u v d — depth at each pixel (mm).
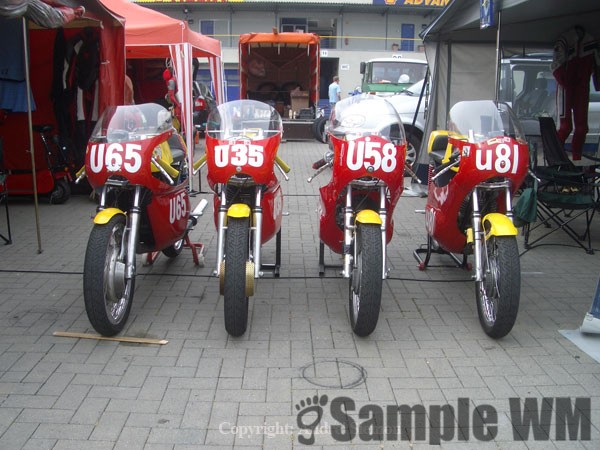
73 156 9070
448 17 8523
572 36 8375
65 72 8914
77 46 8805
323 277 5848
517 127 4676
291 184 10633
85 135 9078
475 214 4484
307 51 17344
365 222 4184
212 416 3484
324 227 4875
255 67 17641
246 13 31953
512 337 4547
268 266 6023
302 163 12828
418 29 32750
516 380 3914
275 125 4578
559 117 8875
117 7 10609
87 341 4406
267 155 4285
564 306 5168
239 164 4211
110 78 8672
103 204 4477
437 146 5715
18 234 7348
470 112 4797
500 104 4805
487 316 4496
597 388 3824
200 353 4242
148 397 3670
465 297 5371
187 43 10180
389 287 5613
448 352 4297
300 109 17141
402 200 9469
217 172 4281
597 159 7770
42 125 8789
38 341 4402
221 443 3244
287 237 7305
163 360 4137
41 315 4875
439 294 5441
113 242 4312
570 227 7488
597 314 4477
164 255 6461
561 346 4402
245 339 4469
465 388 3812
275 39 16422
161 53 12828
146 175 4438
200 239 7203
